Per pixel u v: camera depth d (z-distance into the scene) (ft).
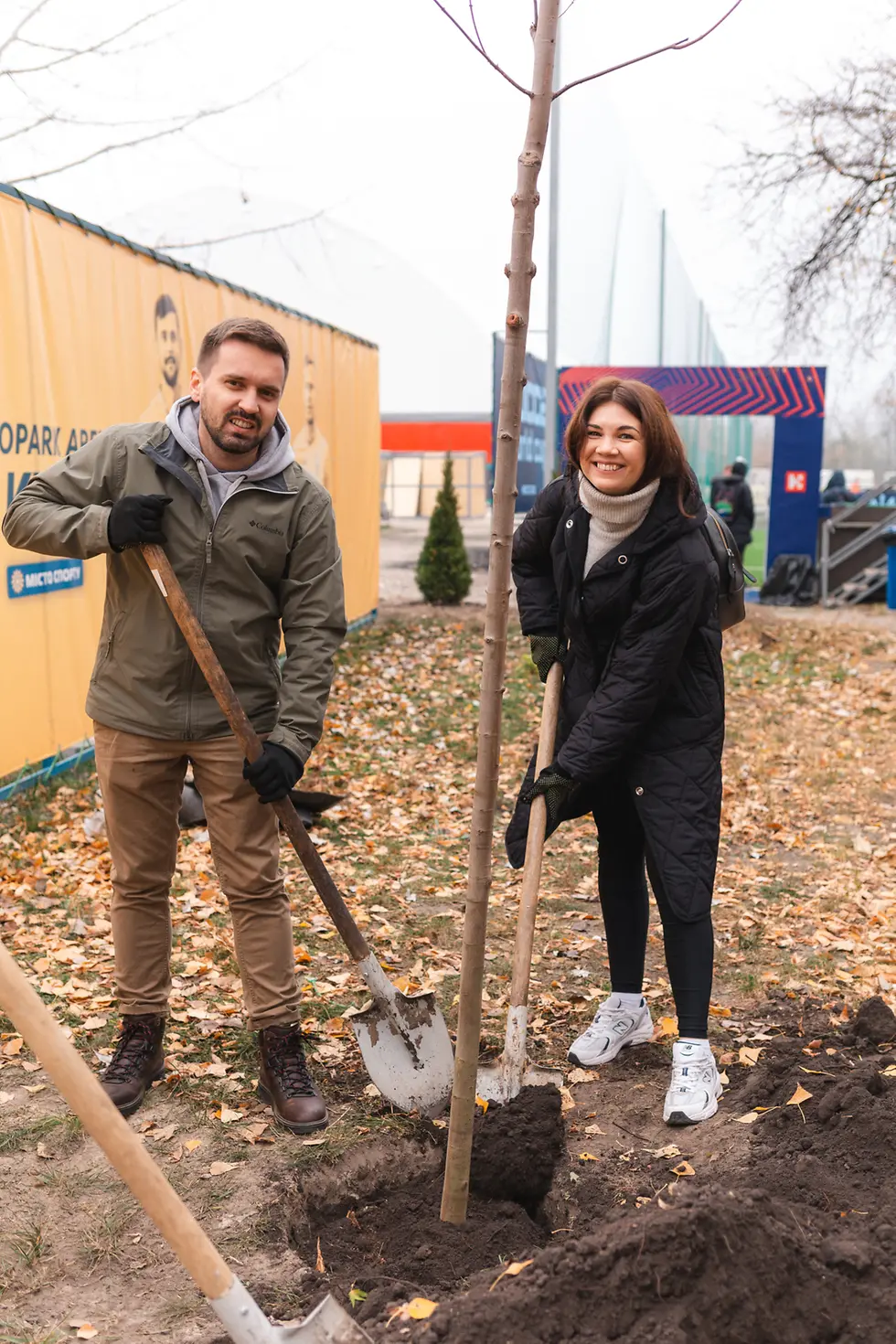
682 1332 6.79
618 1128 10.55
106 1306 8.02
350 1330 6.70
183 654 9.98
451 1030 12.53
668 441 9.72
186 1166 9.73
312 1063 11.54
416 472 142.41
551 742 10.96
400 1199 9.58
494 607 7.47
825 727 29.91
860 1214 8.25
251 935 10.63
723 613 11.05
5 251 20.58
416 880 17.85
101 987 13.33
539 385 62.75
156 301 26.99
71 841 18.81
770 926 15.99
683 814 10.49
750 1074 11.35
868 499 57.47
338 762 25.09
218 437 9.60
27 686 21.86
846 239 51.98
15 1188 9.38
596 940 15.51
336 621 10.27
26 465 21.34
